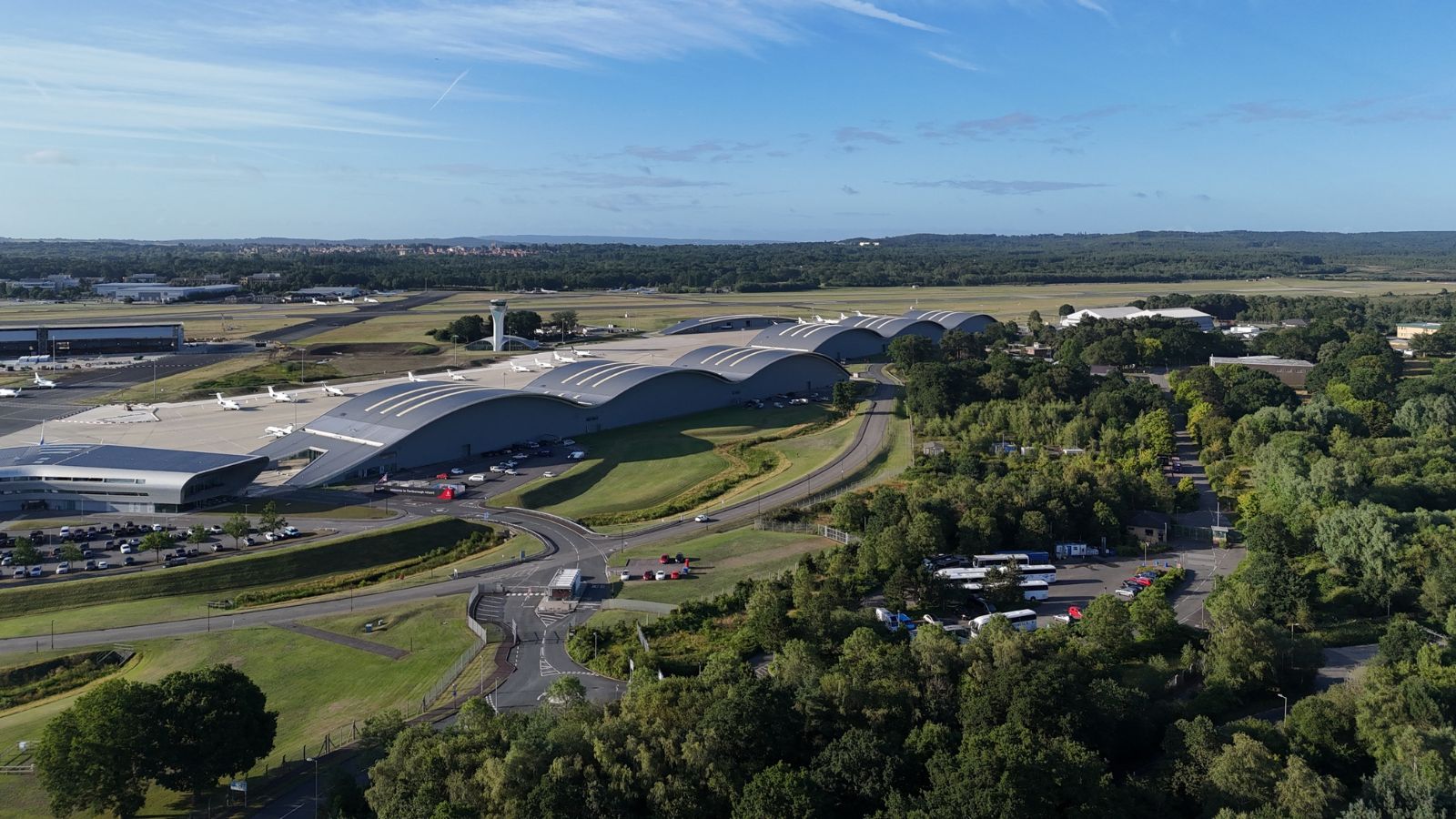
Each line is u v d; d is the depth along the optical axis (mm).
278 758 96062
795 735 90812
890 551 141750
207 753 86688
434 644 122750
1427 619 128750
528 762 82062
